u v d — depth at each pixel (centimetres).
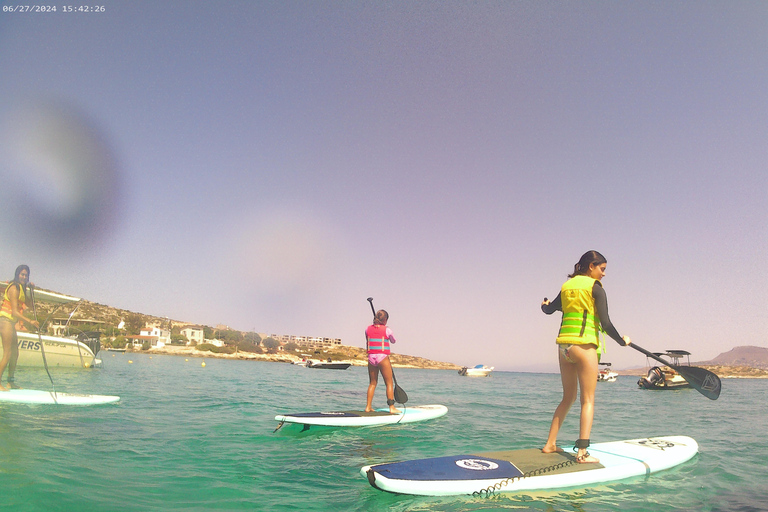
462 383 2859
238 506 309
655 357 462
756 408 1299
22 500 280
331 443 546
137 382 1335
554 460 423
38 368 1586
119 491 320
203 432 572
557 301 457
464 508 318
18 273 730
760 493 383
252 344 9719
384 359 750
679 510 332
